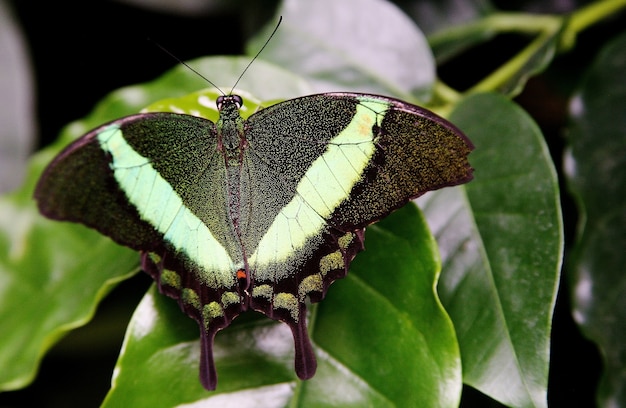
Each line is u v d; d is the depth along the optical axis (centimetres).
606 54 39
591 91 39
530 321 36
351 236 36
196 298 36
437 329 35
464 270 36
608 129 39
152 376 36
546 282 36
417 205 36
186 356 36
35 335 38
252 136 37
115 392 35
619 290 37
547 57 39
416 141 35
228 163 37
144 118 36
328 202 36
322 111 36
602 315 37
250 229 37
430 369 35
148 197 36
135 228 36
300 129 37
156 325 36
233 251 36
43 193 35
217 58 39
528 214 36
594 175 38
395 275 36
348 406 35
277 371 36
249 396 36
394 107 36
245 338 36
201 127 37
